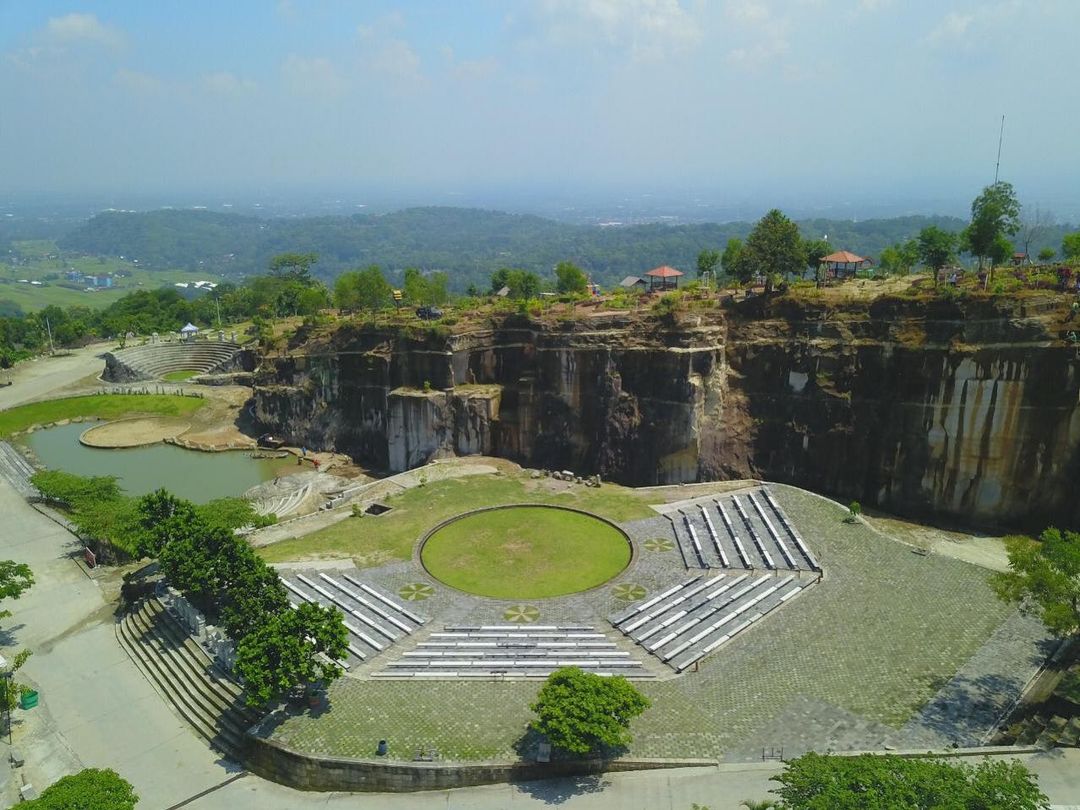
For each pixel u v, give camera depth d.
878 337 76.81
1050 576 44.34
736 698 47.09
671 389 83.94
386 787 42.28
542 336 92.19
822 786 31.91
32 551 75.75
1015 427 68.88
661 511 76.88
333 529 74.06
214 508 71.06
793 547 66.31
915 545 65.81
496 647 53.81
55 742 47.72
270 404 115.44
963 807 29.34
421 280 135.25
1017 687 46.72
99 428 121.44
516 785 41.34
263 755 44.41
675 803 38.69
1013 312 68.75
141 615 61.22
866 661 50.09
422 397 94.69
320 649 48.03
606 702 41.25
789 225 86.19
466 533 72.94
